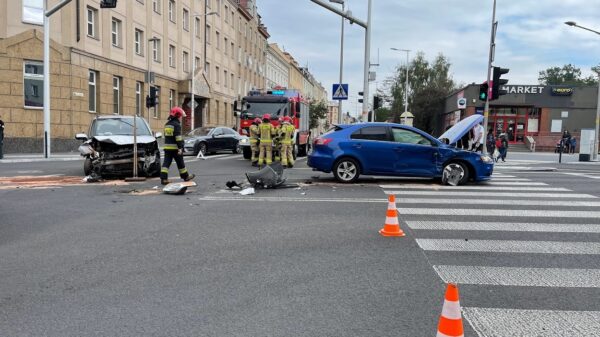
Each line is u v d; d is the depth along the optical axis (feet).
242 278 15.85
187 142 78.07
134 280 15.55
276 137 55.21
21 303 13.57
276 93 72.38
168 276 15.97
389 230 22.09
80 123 80.94
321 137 41.73
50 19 76.38
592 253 19.56
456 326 8.73
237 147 85.92
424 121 194.90
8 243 19.95
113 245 19.75
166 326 12.14
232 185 37.50
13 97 73.87
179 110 38.73
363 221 25.09
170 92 119.44
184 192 34.04
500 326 12.47
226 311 13.12
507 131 138.51
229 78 166.71
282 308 13.38
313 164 41.42
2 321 12.37
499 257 18.81
